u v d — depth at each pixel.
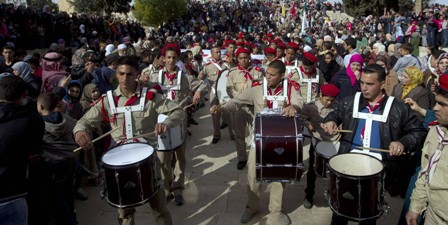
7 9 13.91
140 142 3.62
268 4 56.50
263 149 3.72
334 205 3.30
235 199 5.28
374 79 3.33
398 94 5.74
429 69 6.70
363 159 3.30
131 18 36.50
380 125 3.40
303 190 5.48
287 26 38.78
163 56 5.85
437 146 2.75
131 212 3.81
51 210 4.05
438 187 2.70
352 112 3.53
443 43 19.41
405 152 3.27
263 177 3.83
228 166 6.48
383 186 3.20
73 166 4.29
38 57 8.27
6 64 7.39
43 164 3.92
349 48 10.37
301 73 6.47
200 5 44.53
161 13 29.08
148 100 3.73
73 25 16.70
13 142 3.00
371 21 30.66
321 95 4.71
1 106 3.09
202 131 8.66
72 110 5.55
